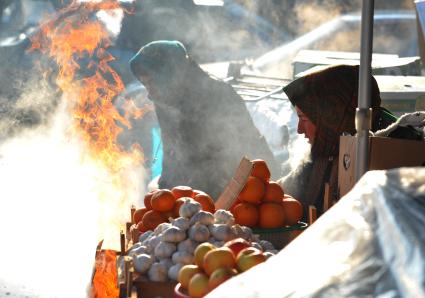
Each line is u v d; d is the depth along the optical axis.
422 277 3.04
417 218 3.36
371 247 3.37
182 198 6.02
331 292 3.22
